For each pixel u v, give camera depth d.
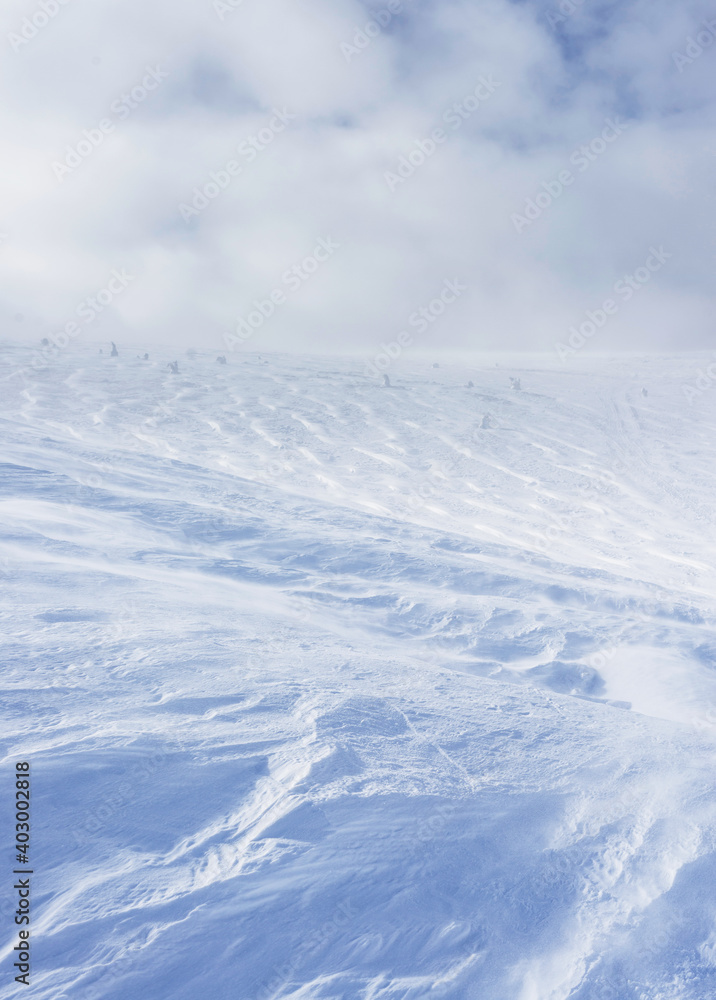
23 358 49.19
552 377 54.41
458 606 8.58
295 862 2.55
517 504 23.94
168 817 2.72
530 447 32.47
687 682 6.44
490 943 2.37
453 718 4.07
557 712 4.52
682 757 3.91
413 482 26.05
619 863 2.84
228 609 6.46
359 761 3.31
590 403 42.91
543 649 7.50
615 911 2.57
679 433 35.41
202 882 2.40
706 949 2.45
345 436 32.81
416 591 9.22
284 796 2.92
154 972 2.07
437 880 2.60
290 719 3.66
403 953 2.28
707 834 3.06
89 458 16.64
